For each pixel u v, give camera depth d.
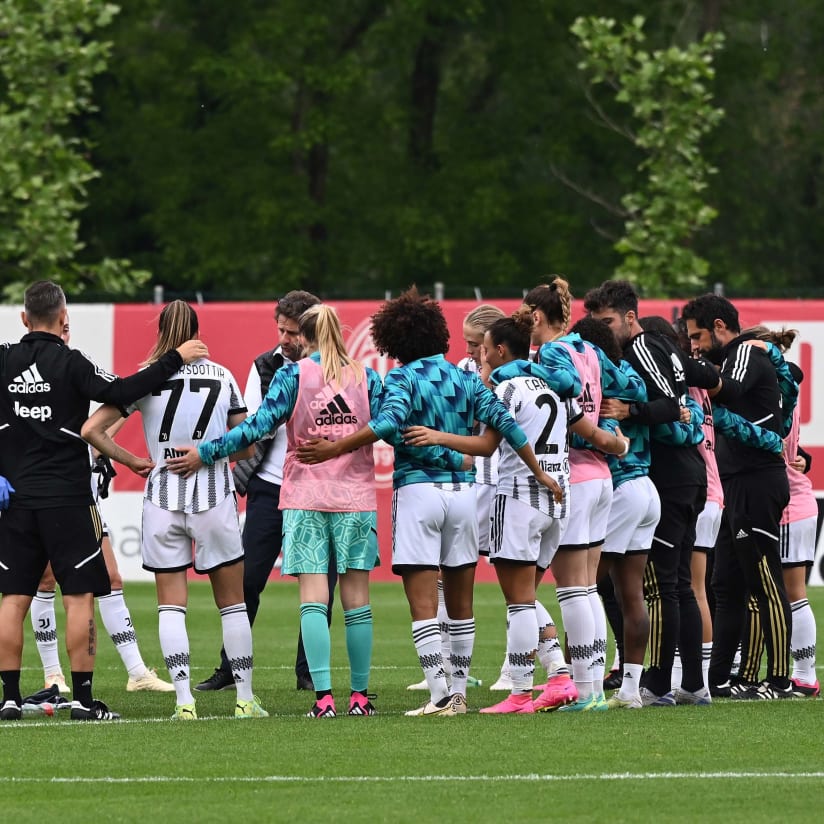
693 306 34.28
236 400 30.11
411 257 110.75
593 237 116.44
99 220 120.94
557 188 117.62
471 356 34.31
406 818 20.64
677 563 31.06
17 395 29.58
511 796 22.00
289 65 112.25
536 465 28.94
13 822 20.59
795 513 34.97
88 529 29.86
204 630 50.16
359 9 118.50
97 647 45.00
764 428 32.88
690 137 76.75
